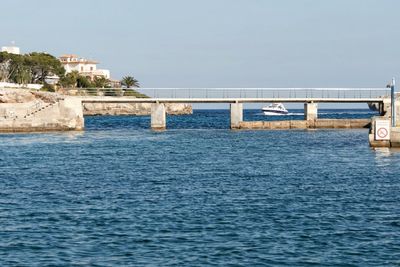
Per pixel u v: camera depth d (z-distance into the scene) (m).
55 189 57.59
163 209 46.81
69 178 66.19
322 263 33.09
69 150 102.75
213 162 83.38
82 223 41.97
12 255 34.56
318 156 91.00
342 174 68.44
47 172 72.00
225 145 113.19
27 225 41.47
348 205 48.47
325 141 120.69
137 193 54.81
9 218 43.75
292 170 73.00
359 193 54.44
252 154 95.38
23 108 156.38
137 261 33.38
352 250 35.31
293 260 33.53
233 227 40.66
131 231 39.62
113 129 170.12
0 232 39.47
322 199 51.25
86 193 54.94
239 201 50.31
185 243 36.72
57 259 33.81
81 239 37.75
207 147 108.94
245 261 33.38
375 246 36.09
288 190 56.41
